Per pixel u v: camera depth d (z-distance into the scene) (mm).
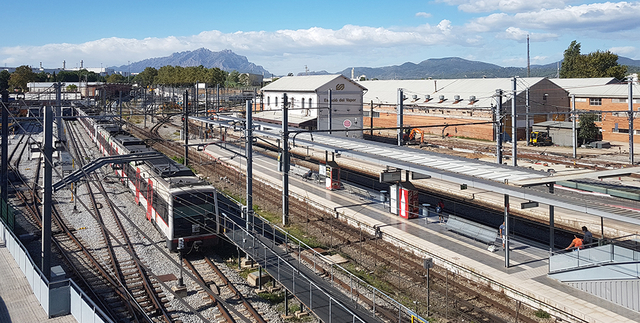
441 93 67312
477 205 30125
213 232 22594
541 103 59875
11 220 24469
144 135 63531
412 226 24703
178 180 23859
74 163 41250
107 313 16406
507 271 18609
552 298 16172
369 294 17969
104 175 38312
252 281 19047
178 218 21844
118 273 19562
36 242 24281
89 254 21797
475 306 17047
